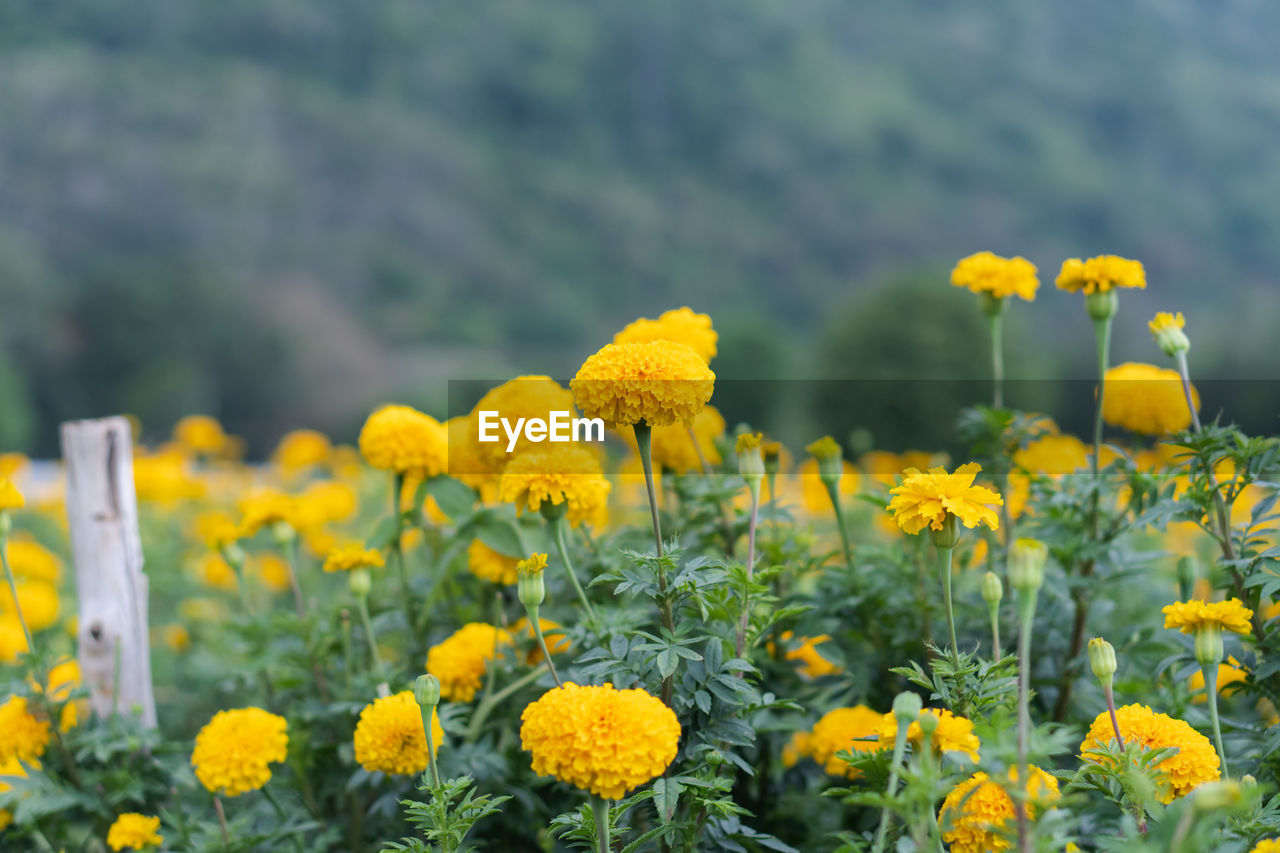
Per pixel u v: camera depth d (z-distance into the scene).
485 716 2.38
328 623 2.86
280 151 38.47
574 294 39.34
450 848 1.82
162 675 3.66
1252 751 2.05
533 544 2.51
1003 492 2.68
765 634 2.34
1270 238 40.59
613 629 2.08
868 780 1.75
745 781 2.48
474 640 2.43
